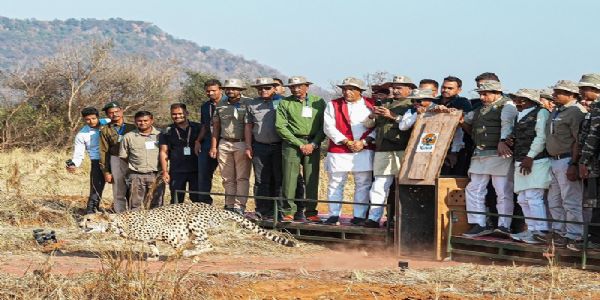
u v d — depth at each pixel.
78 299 8.65
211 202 15.44
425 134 12.27
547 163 11.45
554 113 11.38
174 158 15.34
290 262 11.77
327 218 14.61
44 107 36.06
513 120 11.79
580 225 11.34
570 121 11.14
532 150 11.41
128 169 15.07
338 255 12.66
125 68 40.72
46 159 23.03
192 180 15.48
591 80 11.34
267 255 12.42
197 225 11.76
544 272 10.34
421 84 13.79
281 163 14.44
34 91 37.09
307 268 11.02
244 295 9.05
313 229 13.57
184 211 11.78
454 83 13.02
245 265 11.34
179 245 11.68
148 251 12.43
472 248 12.09
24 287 8.95
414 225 12.39
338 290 9.38
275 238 12.55
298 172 14.05
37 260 11.27
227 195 14.21
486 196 12.69
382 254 12.78
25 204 15.51
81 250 12.28
